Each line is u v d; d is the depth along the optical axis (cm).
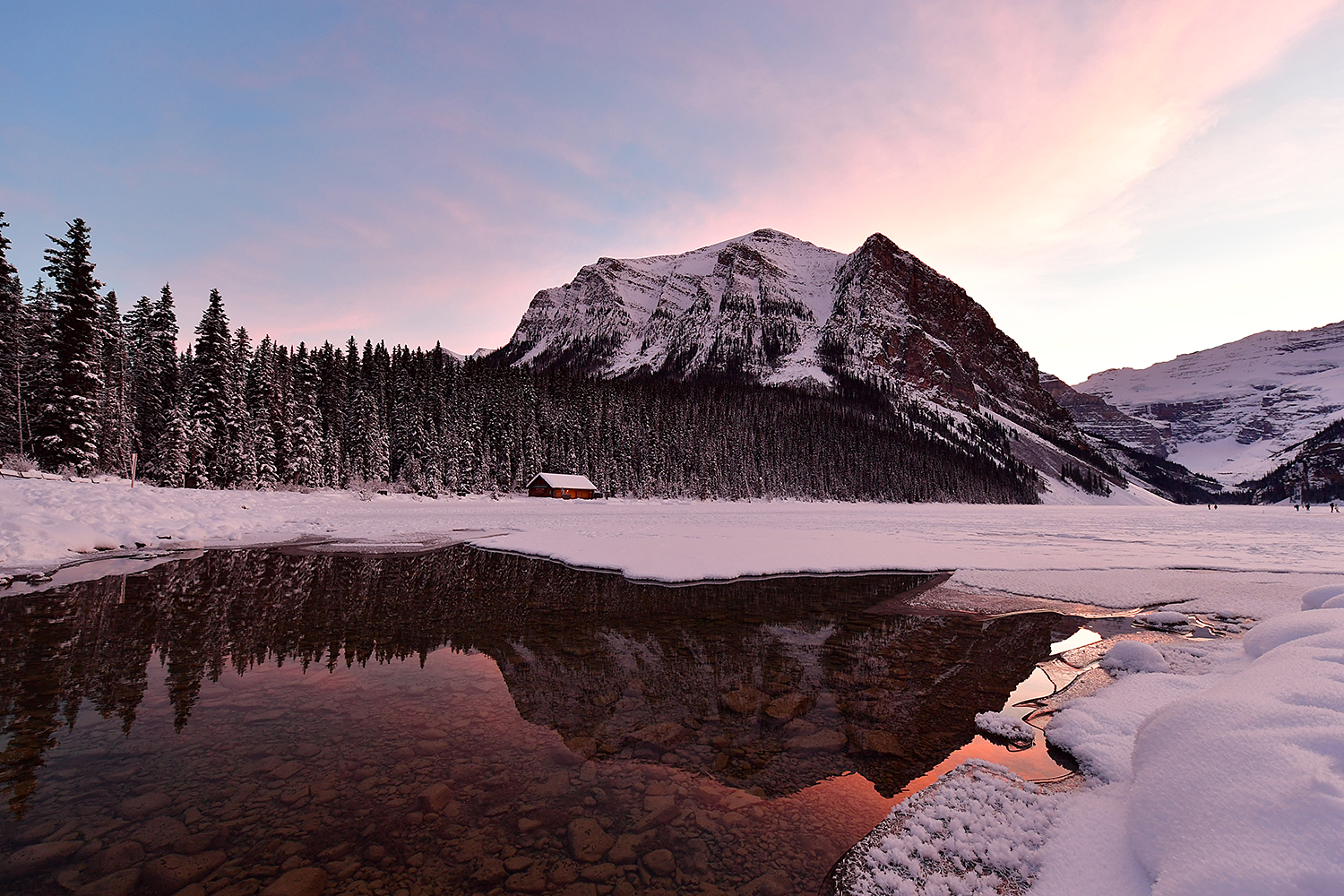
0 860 414
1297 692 456
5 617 1148
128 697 775
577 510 5381
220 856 428
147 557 1925
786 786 564
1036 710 779
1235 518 6775
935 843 446
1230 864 311
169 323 5128
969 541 2986
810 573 1931
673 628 1225
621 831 478
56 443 3341
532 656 1014
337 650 1020
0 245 3444
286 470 5066
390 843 451
